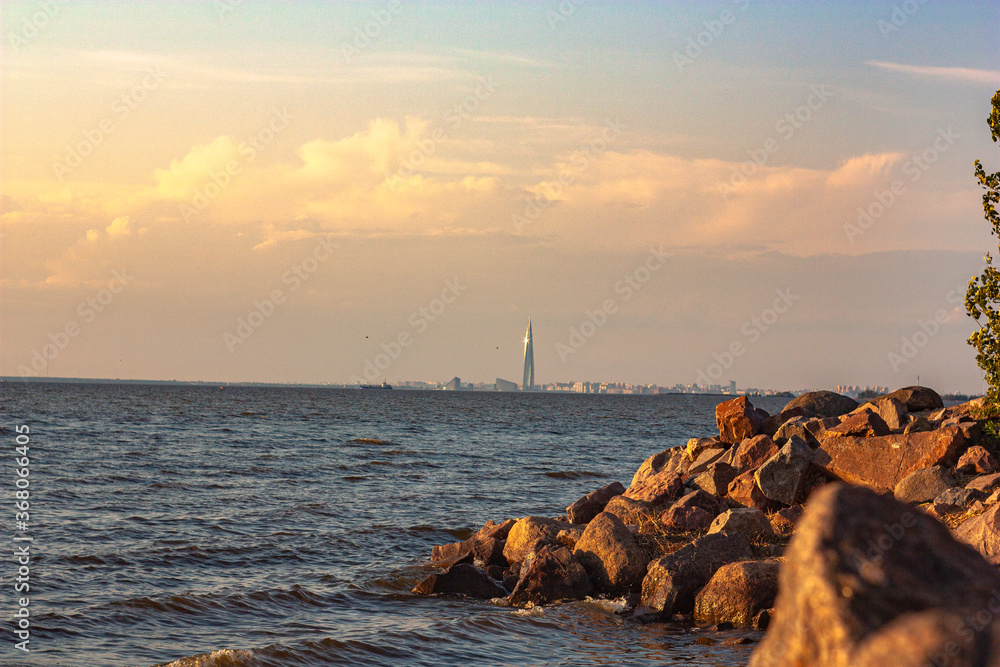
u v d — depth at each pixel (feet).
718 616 49.37
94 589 57.72
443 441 228.63
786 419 71.31
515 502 111.14
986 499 48.42
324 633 48.55
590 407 639.76
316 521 91.61
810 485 60.59
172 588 59.16
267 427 264.72
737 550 53.62
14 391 627.87
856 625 12.26
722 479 65.41
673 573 51.60
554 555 57.52
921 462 55.72
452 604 56.29
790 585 13.33
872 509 13.50
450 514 99.60
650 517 63.82
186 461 149.38
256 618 51.85
